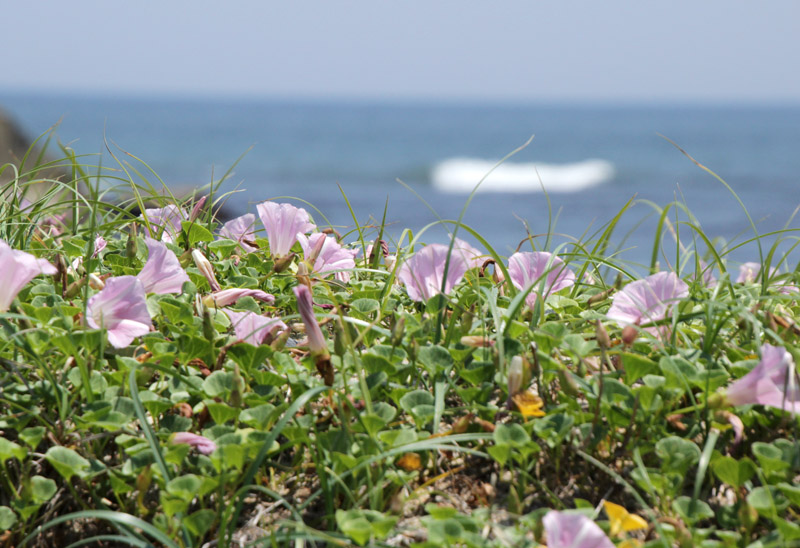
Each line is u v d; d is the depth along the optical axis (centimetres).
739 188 1964
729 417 128
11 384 132
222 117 6362
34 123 4812
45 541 127
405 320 139
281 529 125
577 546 118
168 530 123
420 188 2050
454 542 121
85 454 129
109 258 152
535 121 6372
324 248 153
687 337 142
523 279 143
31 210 159
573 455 130
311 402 135
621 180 2203
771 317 136
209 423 132
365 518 121
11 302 134
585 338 140
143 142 3328
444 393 133
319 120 5950
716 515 126
